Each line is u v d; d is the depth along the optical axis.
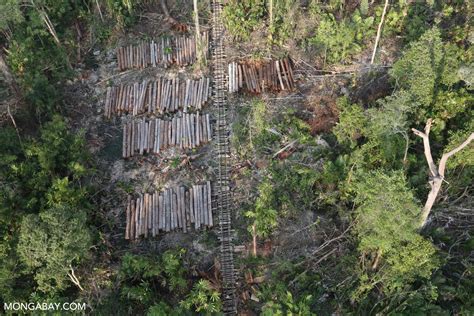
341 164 18.80
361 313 16.03
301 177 19.33
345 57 22.97
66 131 20.73
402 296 15.36
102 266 18.14
